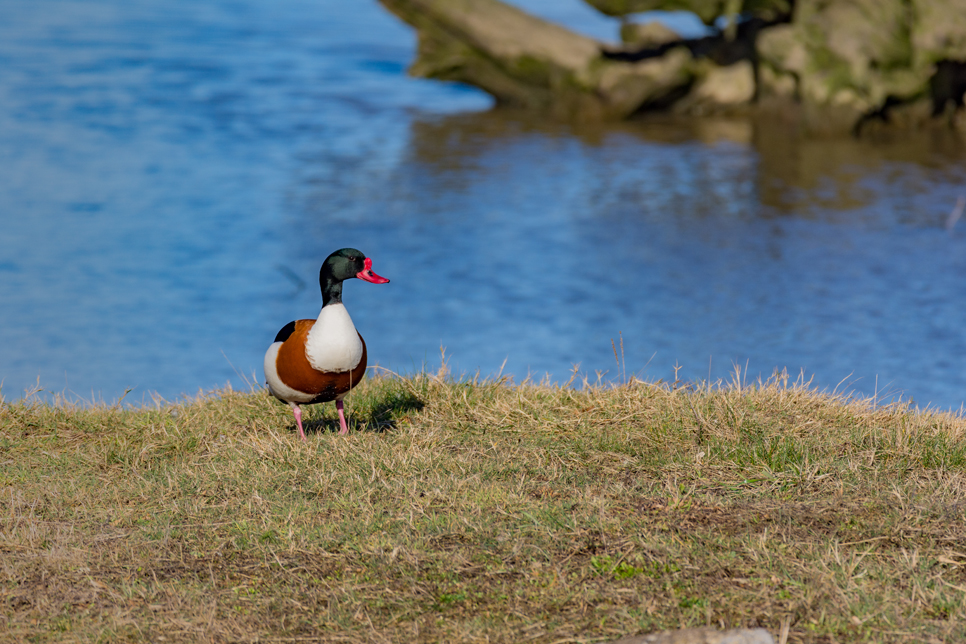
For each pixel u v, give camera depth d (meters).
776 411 7.84
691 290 24.70
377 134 43.84
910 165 36.31
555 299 24.59
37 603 5.15
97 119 46.81
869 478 6.33
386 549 5.61
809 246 27.95
